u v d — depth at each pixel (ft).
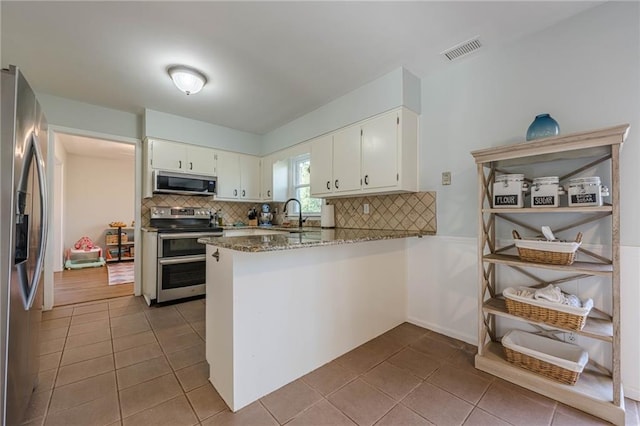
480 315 6.15
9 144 3.71
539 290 5.65
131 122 11.26
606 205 4.83
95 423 4.48
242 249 4.41
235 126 12.84
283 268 5.56
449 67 7.72
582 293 5.78
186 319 8.92
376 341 7.42
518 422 4.53
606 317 5.48
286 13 5.60
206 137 12.30
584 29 5.68
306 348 5.94
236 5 5.37
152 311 9.65
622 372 5.16
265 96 9.54
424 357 6.59
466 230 7.43
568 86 5.87
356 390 5.36
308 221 12.87
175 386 5.46
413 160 8.21
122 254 19.31
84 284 13.16
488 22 5.94
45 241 5.08
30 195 4.40
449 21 5.89
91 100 9.98
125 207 20.39
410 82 8.02
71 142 15.31
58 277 14.52
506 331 6.79
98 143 15.56
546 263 5.36
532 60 6.34
